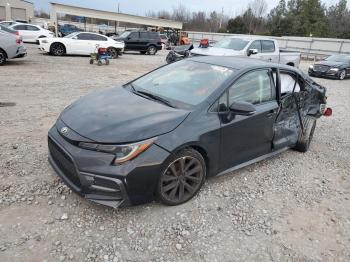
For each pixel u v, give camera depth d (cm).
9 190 365
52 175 401
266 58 1279
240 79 411
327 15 8500
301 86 522
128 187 312
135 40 2438
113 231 316
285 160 526
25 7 6225
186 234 323
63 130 338
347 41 3791
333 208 399
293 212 381
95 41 1919
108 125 330
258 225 349
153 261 287
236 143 404
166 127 335
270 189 426
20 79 1001
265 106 438
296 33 7169
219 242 318
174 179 348
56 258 279
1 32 1249
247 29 7250
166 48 3456
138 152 312
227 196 396
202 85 404
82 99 414
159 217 342
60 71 1250
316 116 572
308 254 315
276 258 306
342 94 1253
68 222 322
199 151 367
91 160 307
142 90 427
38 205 344
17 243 290
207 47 1321
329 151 590
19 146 479
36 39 2453
